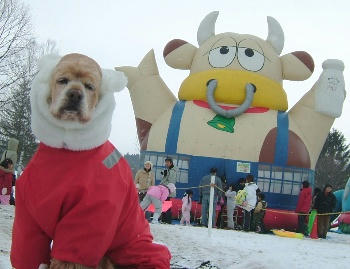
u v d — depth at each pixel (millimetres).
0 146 37594
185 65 20656
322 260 8555
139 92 19750
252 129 18047
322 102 18938
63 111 3531
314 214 15688
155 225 11398
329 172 51031
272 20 20484
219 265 7695
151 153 18297
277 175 17672
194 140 17938
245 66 19281
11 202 14703
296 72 19812
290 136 18219
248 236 11695
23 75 29516
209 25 20641
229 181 17453
